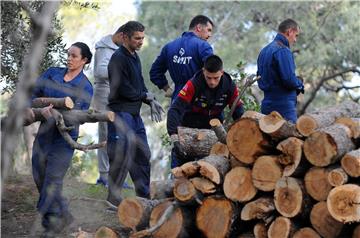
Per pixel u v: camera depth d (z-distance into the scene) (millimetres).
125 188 13961
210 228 8781
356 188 8055
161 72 12828
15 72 10758
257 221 8797
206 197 8836
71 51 10820
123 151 11461
